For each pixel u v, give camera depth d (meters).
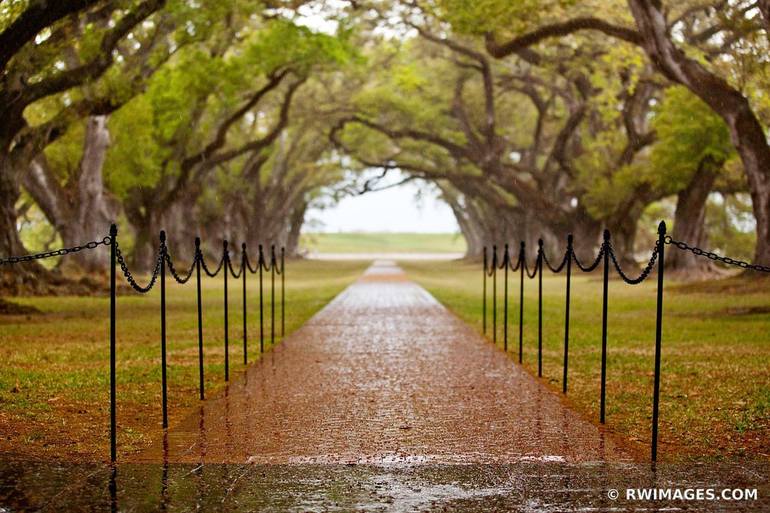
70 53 28.23
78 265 35.47
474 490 6.00
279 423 8.55
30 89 24.03
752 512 5.45
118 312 24.48
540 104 52.94
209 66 35.84
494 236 70.81
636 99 44.34
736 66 24.41
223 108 42.50
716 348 14.75
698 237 40.38
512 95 57.59
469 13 26.14
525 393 10.32
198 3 26.92
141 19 24.58
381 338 16.72
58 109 30.98
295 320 21.03
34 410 9.20
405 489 6.04
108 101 26.91
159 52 28.34
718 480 6.26
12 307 23.53
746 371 11.91
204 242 63.09
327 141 63.78
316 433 8.06
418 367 12.59
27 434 7.98
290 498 5.82
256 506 5.63
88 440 7.78
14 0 19.95
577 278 46.00
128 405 9.61
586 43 36.47
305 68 38.25
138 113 37.75
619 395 10.16
